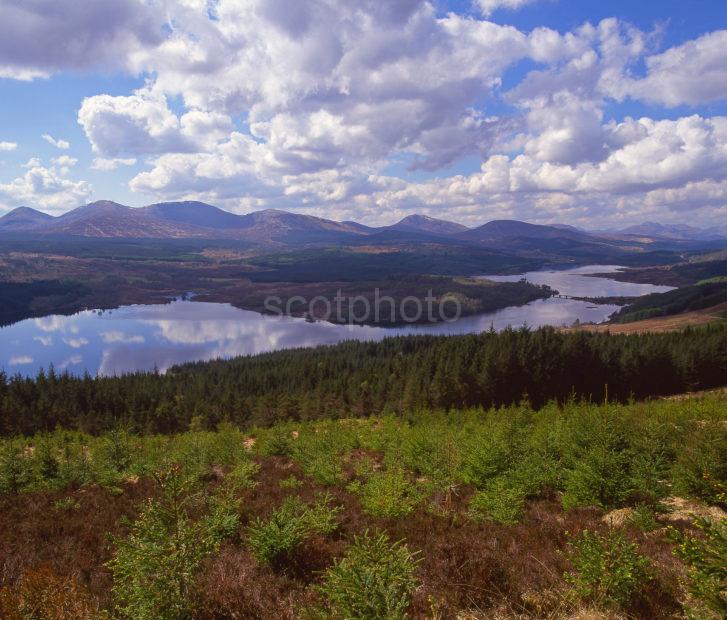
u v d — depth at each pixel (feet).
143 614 20.40
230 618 22.07
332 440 72.59
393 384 276.21
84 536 35.32
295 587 25.12
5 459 52.39
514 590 23.32
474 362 231.09
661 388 230.07
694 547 19.17
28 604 22.56
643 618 20.30
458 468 49.21
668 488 36.37
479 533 31.32
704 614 17.57
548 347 226.58
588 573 21.86
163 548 22.33
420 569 25.55
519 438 55.98
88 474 53.83
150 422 262.26
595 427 46.19
